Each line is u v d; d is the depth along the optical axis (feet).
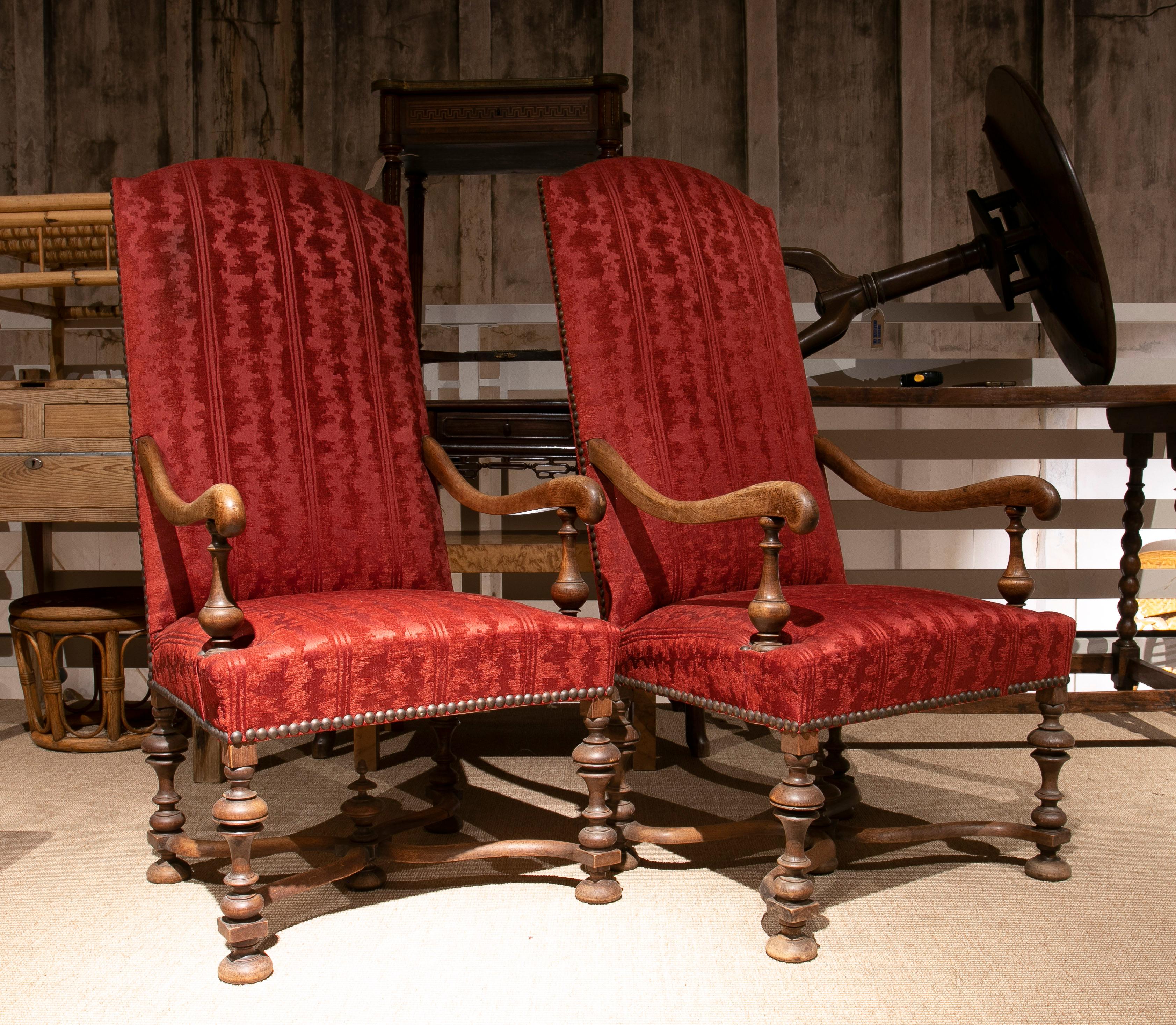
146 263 5.28
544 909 5.02
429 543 5.90
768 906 4.59
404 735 8.63
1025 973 4.37
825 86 10.12
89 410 7.62
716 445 5.80
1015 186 8.30
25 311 9.07
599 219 5.86
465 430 7.98
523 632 4.70
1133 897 5.15
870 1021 3.99
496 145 8.32
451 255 10.12
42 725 8.25
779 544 4.45
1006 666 5.05
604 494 5.28
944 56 10.12
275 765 7.66
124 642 8.13
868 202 10.14
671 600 5.57
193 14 9.93
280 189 5.78
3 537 10.08
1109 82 10.05
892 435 10.18
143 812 6.52
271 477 5.37
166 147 9.97
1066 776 7.24
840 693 4.40
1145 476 10.25
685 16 10.11
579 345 5.68
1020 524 5.54
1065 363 8.83
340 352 5.75
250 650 4.16
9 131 9.98
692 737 7.87
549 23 10.07
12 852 5.79
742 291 6.19
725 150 10.14
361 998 4.17
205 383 5.29
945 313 10.09
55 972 4.38
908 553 10.23
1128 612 8.87
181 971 4.40
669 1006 4.10
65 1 9.96
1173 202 10.07
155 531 5.05
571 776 7.31
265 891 4.67
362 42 10.03
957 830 5.51
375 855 5.16
